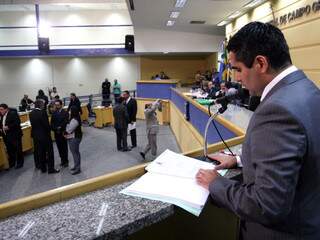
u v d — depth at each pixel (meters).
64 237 0.66
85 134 7.31
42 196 0.82
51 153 4.50
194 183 0.89
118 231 0.70
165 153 1.17
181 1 5.62
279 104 0.62
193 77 12.80
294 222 0.68
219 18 7.41
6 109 4.68
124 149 5.60
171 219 1.10
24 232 0.69
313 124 0.61
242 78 0.74
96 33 11.77
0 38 11.57
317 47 3.66
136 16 7.39
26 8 11.16
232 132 2.00
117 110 5.51
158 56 12.47
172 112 7.42
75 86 12.40
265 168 0.60
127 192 0.88
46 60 12.13
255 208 0.62
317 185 0.65
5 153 4.72
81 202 0.83
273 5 4.98
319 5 3.56
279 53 0.67
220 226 1.23
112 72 12.41
